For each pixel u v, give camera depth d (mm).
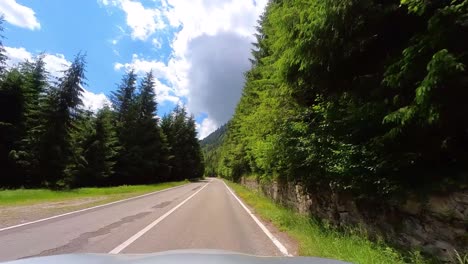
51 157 39875
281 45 10062
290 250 8508
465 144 6422
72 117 42281
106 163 50781
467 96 5758
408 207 7000
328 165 10453
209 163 192875
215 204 22172
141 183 62938
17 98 38750
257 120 19875
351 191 9570
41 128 39812
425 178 6840
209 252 3014
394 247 7516
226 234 10906
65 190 31172
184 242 9406
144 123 63156
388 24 7645
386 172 7824
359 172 8609
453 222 5887
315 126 12047
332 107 10250
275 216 15016
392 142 7516
